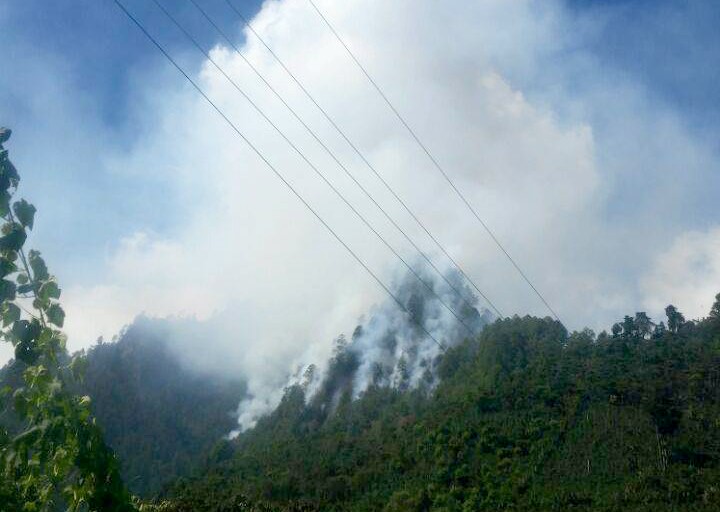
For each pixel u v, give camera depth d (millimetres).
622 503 59750
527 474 70875
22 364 3791
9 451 3580
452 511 66500
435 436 84312
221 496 69938
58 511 3670
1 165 3857
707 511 54406
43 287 3846
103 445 3869
